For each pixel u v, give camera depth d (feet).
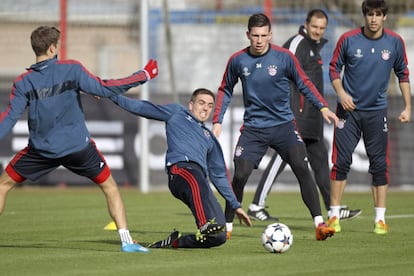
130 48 237.86
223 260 89.51
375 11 112.78
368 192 205.46
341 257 92.17
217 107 114.42
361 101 117.08
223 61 229.04
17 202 175.83
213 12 228.84
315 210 108.88
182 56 229.45
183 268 83.66
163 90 229.04
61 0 216.33
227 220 111.24
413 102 212.02
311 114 137.90
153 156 213.46
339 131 118.93
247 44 228.84
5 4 228.02
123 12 233.55
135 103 96.63
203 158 98.27
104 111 211.82
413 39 224.94
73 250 98.53
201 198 93.40
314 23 136.56
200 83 229.45
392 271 82.17
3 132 90.94
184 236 98.68
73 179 214.48
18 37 228.63
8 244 105.70
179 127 98.58
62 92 91.20
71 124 92.48
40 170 95.25
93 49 236.63
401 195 196.13
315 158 139.85
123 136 211.82
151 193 200.54
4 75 247.29
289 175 212.23
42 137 92.38
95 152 94.32
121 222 96.37
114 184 96.48
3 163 207.41
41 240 110.22
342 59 117.29
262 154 113.60
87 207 164.25
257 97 111.65
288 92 112.16
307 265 86.02
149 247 100.42
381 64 115.85
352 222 134.51
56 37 92.17
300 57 136.87
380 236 113.50
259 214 138.51
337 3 219.20
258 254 94.58
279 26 222.69
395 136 210.38
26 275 79.66
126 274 79.92
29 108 91.81
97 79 91.20
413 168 209.97
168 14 215.31
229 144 207.41
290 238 95.71
